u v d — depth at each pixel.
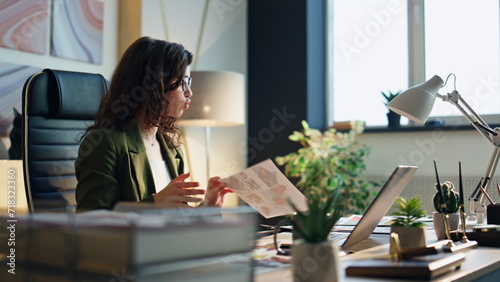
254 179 1.47
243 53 4.71
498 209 1.86
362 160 4.14
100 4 3.57
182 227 0.85
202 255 0.87
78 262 0.86
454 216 1.71
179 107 2.02
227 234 0.91
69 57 3.35
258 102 4.68
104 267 0.83
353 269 1.04
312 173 4.09
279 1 4.63
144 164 1.89
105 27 3.63
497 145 2.18
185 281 0.85
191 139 4.17
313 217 0.96
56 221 0.91
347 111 4.58
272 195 1.52
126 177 1.82
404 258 1.12
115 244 0.81
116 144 1.83
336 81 4.64
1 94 2.99
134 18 3.72
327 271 0.93
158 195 1.68
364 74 4.51
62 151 2.21
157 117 1.96
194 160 4.18
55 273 0.91
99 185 1.77
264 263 1.16
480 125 2.20
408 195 4.02
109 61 3.66
